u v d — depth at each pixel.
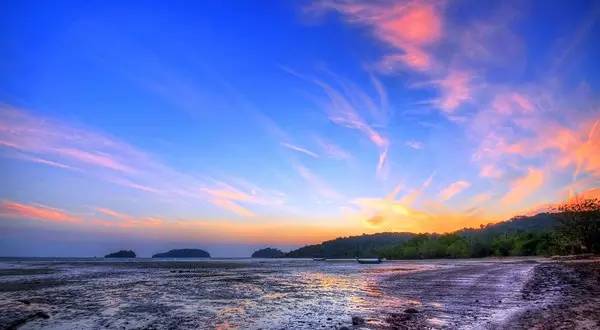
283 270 77.44
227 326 18.00
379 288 35.03
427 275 50.94
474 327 16.38
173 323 18.73
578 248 82.88
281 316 20.53
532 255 119.44
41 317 20.16
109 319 19.81
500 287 32.59
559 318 17.33
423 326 16.91
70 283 42.50
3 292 32.72
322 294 30.95
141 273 64.69
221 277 53.84
